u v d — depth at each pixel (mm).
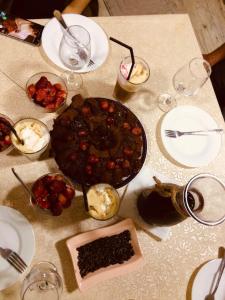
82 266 1137
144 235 1235
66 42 1317
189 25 1598
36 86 1272
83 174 1186
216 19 2818
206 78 1423
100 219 1144
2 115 1245
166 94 1447
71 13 1514
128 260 1168
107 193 1172
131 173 1229
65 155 1174
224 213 1021
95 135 1217
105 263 1151
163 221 1139
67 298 1121
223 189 1040
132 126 1263
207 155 1360
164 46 1532
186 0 2805
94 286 1145
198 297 1183
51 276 1092
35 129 1221
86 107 1242
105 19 1518
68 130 1200
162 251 1228
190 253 1244
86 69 1391
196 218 979
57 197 1114
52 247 1168
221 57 1730
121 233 1191
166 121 1378
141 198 1217
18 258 1096
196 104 1464
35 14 1806
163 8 2734
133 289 1166
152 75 1471
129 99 1401
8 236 1129
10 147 1235
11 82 1336
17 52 1382
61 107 1325
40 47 1409
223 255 1264
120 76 1284
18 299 1093
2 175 1218
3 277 1085
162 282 1191
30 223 1183
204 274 1207
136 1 2689
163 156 1349
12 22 1398
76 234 1193
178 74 1467
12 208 1160
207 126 1411
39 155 1241
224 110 1814
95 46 1439
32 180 1231
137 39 1517
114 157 1201
